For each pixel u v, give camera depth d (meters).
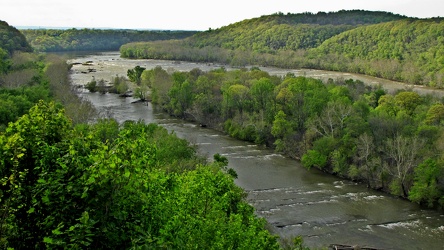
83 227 11.98
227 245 20.61
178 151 54.34
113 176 12.96
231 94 95.19
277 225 47.56
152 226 15.15
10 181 12.14
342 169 65.69
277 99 89.50
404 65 169.25
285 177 64.81
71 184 12.75
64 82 110.25
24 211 13.05
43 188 12.57
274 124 79.69
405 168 58.59
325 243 43.69
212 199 23.81
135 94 122.44
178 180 22.95
